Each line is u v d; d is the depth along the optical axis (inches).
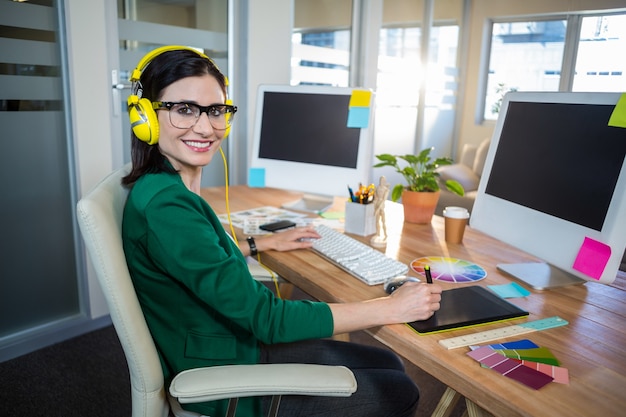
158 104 40.4
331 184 77.0
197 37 113.2
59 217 94.5
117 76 97.9
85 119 91.0
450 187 71.5
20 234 89.7
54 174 92.2
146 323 38.4
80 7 86.4
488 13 209.6
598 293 48.6
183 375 34.4
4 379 82.5
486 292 46.9
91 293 99.0
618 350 37.3
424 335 38.9
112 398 77.7
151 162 41.3
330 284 49.4
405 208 73.6
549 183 49.5
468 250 61.1
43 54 86.7
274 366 35.5
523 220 52.5
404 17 177.2
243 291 37.5
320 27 143.5
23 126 86.6
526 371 33.6
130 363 36.6
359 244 59.0
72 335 97.7
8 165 85.9
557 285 49.7
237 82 123.8
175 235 36.4
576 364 35.0
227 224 69.9
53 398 77.4
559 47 199.0
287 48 130.9
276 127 81.0
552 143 49.6
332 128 76.3
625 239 42.2
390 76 178.2
